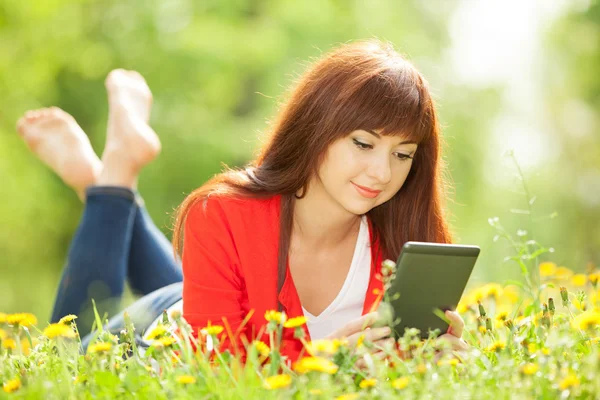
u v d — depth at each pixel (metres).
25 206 16.41
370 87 3.62
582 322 3.42
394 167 3.74
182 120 16.52
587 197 22.25
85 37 17.08
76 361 3.45
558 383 2.91
